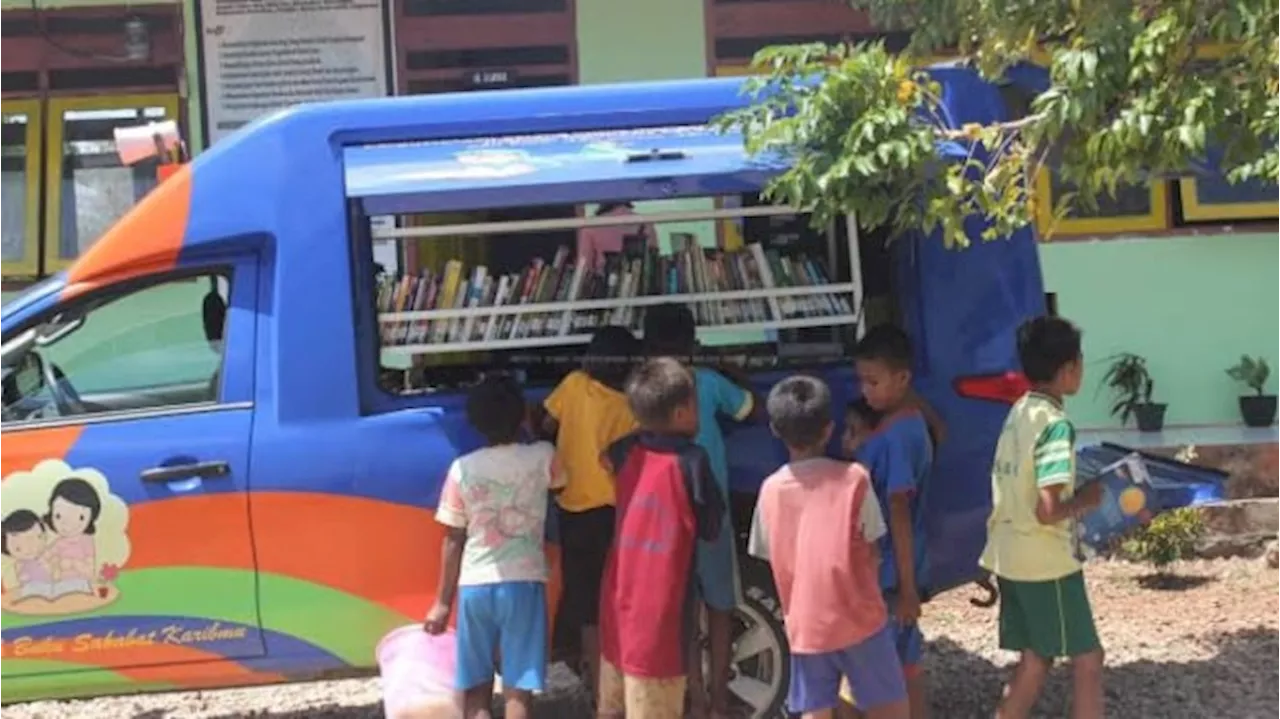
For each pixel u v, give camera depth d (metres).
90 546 4.43
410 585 4.52
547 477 4.40
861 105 4.30
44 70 8.67
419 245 5.09
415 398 4.60
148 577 4.44
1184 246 8.80
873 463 4.35
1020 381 4.72
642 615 4.17
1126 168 4.04
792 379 4.23
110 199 8.72
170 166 5.76
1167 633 6.41
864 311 4.93
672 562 4.16
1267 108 4.01
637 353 4.60
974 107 4.79
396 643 4.47
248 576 4.47
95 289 4.57
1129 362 8.67
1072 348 4.38
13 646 4.45
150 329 4.62
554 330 4.82
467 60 8.80
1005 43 4.45
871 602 4.11
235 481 4.45
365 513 4.49
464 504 4.31
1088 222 8.78
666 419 4.22
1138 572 7.63
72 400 4.60
